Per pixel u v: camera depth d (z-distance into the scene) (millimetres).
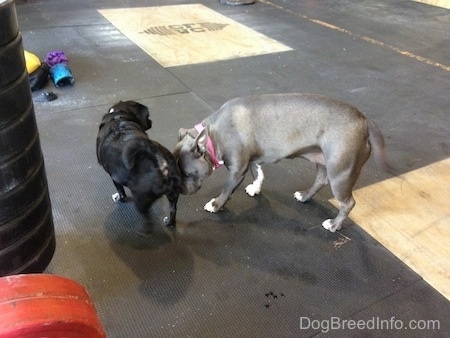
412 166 3279
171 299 2139
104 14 6406
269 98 2412
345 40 5887
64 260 2311
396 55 5449
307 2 7680
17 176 1619
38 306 1114
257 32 5992
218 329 2008
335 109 2301
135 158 2189
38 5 6648
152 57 4953
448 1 7594
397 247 2537
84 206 2689
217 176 3047
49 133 3410
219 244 2486
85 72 4484
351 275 2342
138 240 2471
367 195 2943
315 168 3197
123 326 1989
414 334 2041
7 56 1451
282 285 2258
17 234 1702
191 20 6355
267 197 2885
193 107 3914
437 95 4438
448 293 2266
